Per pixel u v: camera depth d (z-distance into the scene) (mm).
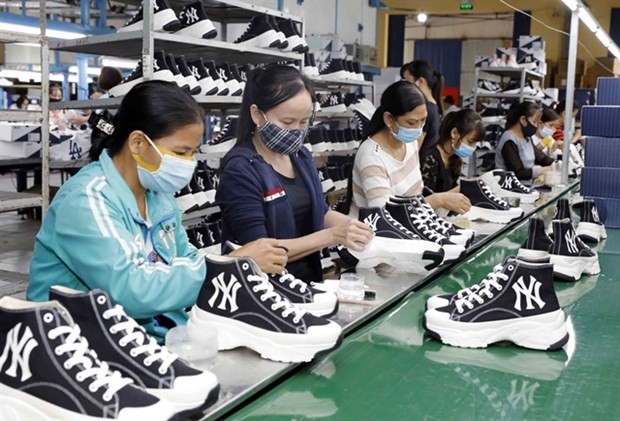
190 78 3430
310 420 1021
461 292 1469
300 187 1925
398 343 1384
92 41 3371
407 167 2543
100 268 1204
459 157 3344
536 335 1373
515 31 14547
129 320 1029
